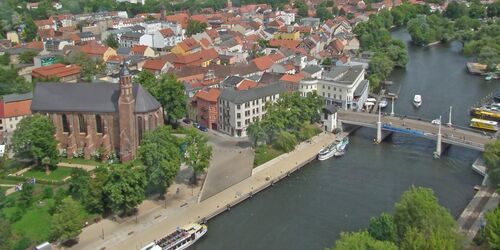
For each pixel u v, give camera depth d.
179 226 180.00
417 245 129.75
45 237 171.25
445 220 147.25
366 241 135.00
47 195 196.50
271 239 175.62
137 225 181.00
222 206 193.12
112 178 182.38
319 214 190.25
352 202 198.12
